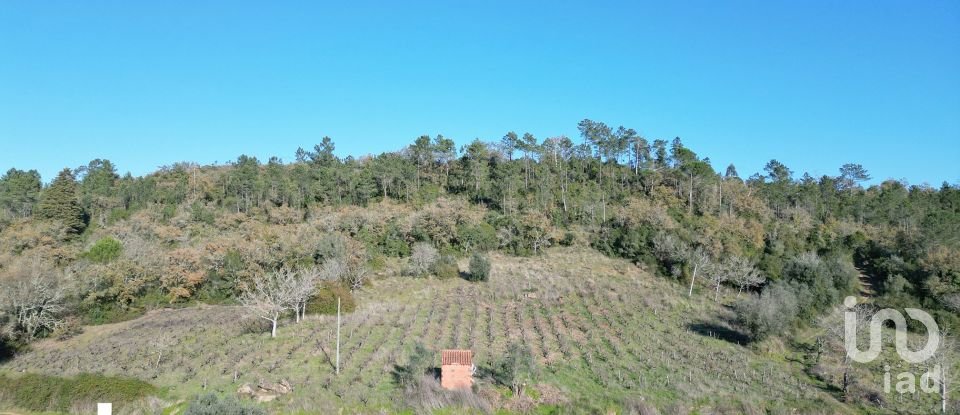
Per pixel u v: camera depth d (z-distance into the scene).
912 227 96.75
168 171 137.50
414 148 125.44
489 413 36.88
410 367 41.06
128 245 83.88
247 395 38.75
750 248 87.00
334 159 137.62
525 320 60.50
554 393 39.94
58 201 99.31
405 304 66.50
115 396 38.22
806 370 47.94
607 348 51.72
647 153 128.75
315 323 58.62
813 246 92.75
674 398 39.78
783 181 124.00
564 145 135.38
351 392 38.91
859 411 39.50
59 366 47.25
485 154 122.62
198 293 76.75
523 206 107.00
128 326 64.00
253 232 92.06
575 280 78.38
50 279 62.72
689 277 79.00
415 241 92.88
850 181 133.25
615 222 99.12
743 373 45.72
